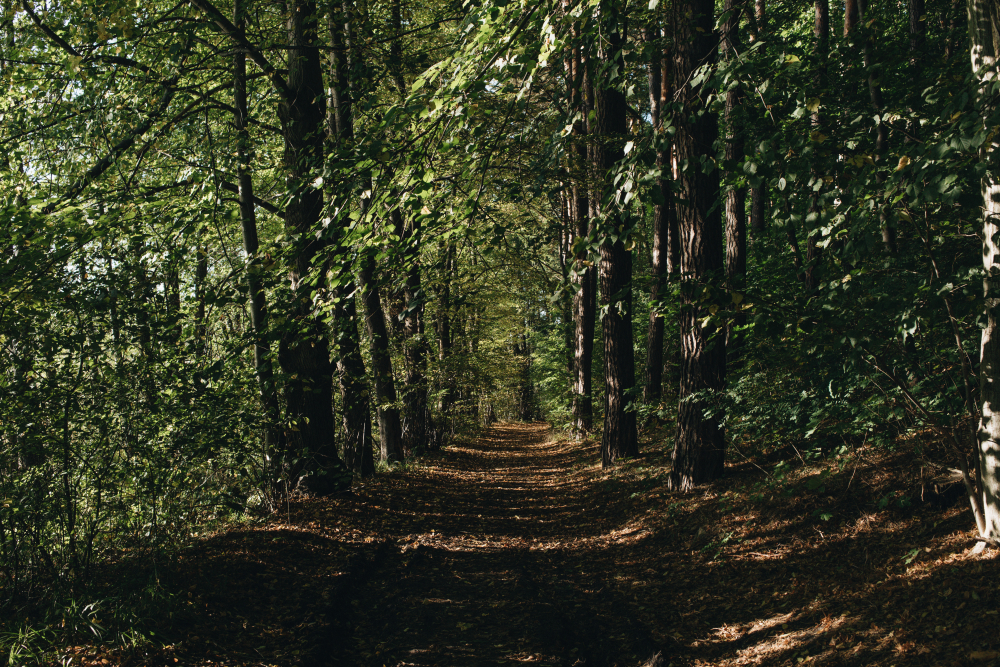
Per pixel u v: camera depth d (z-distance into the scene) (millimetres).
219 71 9328
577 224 14406
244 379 6410
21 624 4434
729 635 5211
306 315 5980
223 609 5422
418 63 8727
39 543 5027
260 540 7289
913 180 3334
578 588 6859
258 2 8898
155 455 5551
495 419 46031
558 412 24031
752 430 7105
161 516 5762
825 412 5648
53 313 5254
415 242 5320
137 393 5543
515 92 4898
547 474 16125
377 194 4883
